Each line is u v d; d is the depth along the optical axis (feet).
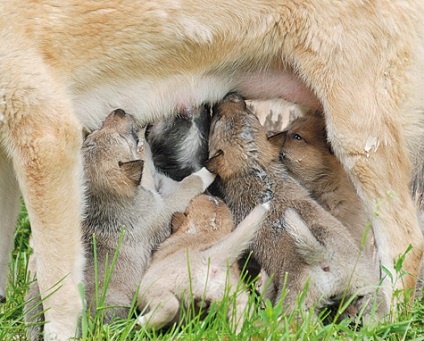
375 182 40.14
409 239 39.86
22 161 36.11
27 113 36.17
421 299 40.19
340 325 33.68
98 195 39.24
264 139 42.22
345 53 39.70
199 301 34.88
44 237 35.91
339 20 39.50
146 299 35.35
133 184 39.45
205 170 42.14
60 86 37.99
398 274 38.65
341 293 36.19
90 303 35.91
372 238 43.11
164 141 44.65
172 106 42.55
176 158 44.75
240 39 40.88
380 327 34.55
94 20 38.96
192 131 44.24
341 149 40.50
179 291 34.88
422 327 36.99
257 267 39.99
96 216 39.19
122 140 40.73
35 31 37.50
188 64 41.55
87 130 41.65
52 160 35.96
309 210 39.47
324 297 35.94
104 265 38.09
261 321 34.42
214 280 35.01
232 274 36.47
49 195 35.83
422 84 40.96
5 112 35.96
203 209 39.58
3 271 41.42
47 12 37.83
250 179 41.37
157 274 35.63
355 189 41.14
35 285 38.19
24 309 37.11
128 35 39.78
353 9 39.42
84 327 34.06
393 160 40.32
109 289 36.94
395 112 40.42
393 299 36.83
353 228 42.39
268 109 51.08
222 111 42.80
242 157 41.65
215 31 40.55
